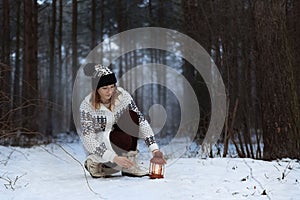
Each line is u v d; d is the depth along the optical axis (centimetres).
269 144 529
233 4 639
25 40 1276
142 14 2044
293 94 524
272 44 530
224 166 444
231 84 626
